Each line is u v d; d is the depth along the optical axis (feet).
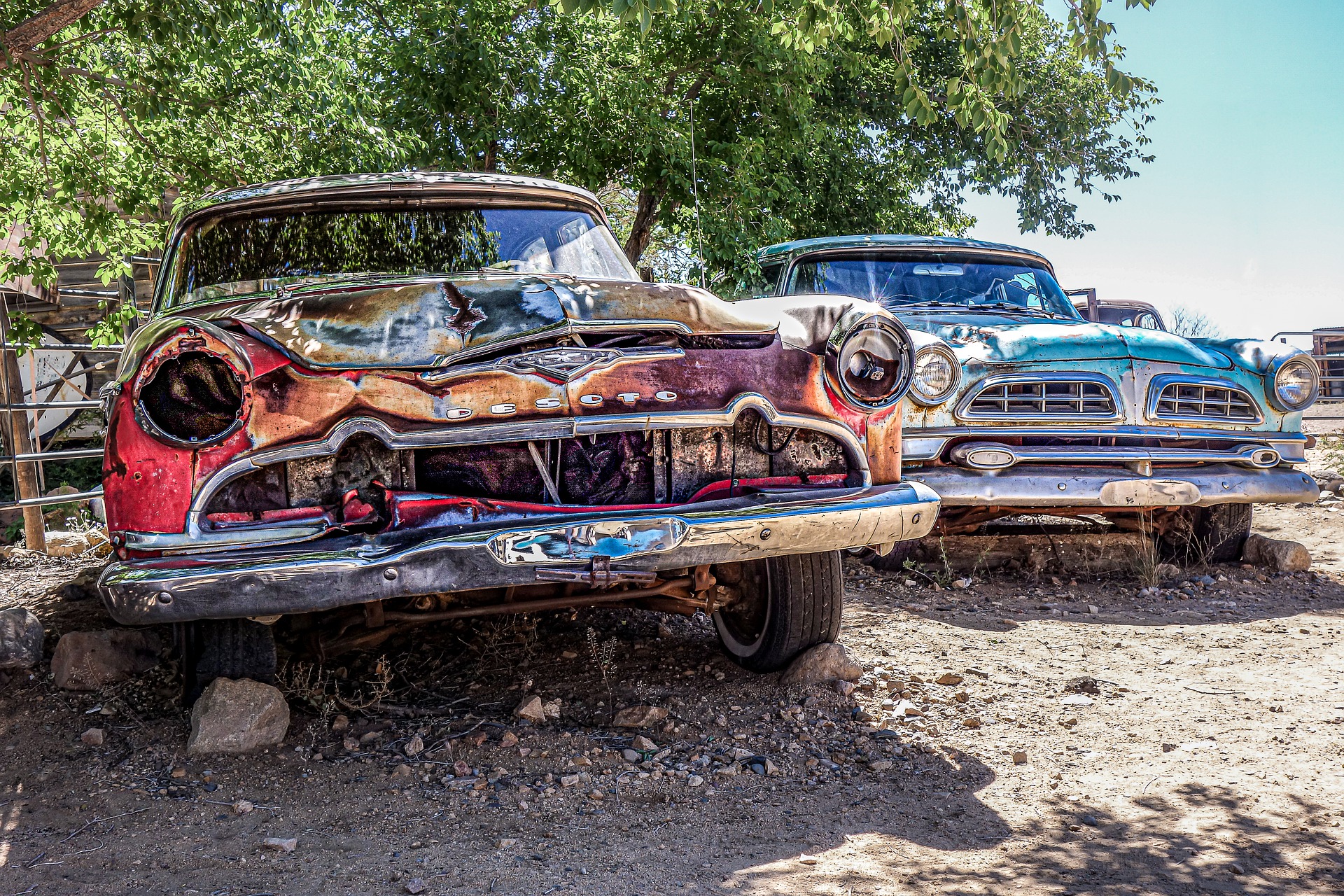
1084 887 7.12
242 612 8.43
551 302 9.43
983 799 8.78
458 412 8.89
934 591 17.31
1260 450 17.46
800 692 11.39
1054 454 16.66
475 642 13.15
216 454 8.56
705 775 9.29
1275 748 9.80
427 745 9.92
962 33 17.22
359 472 9.04
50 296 33.40
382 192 12.36
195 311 10.93
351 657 12.55
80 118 21.77
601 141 31.12
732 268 31.86
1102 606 16.37
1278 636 14.28
